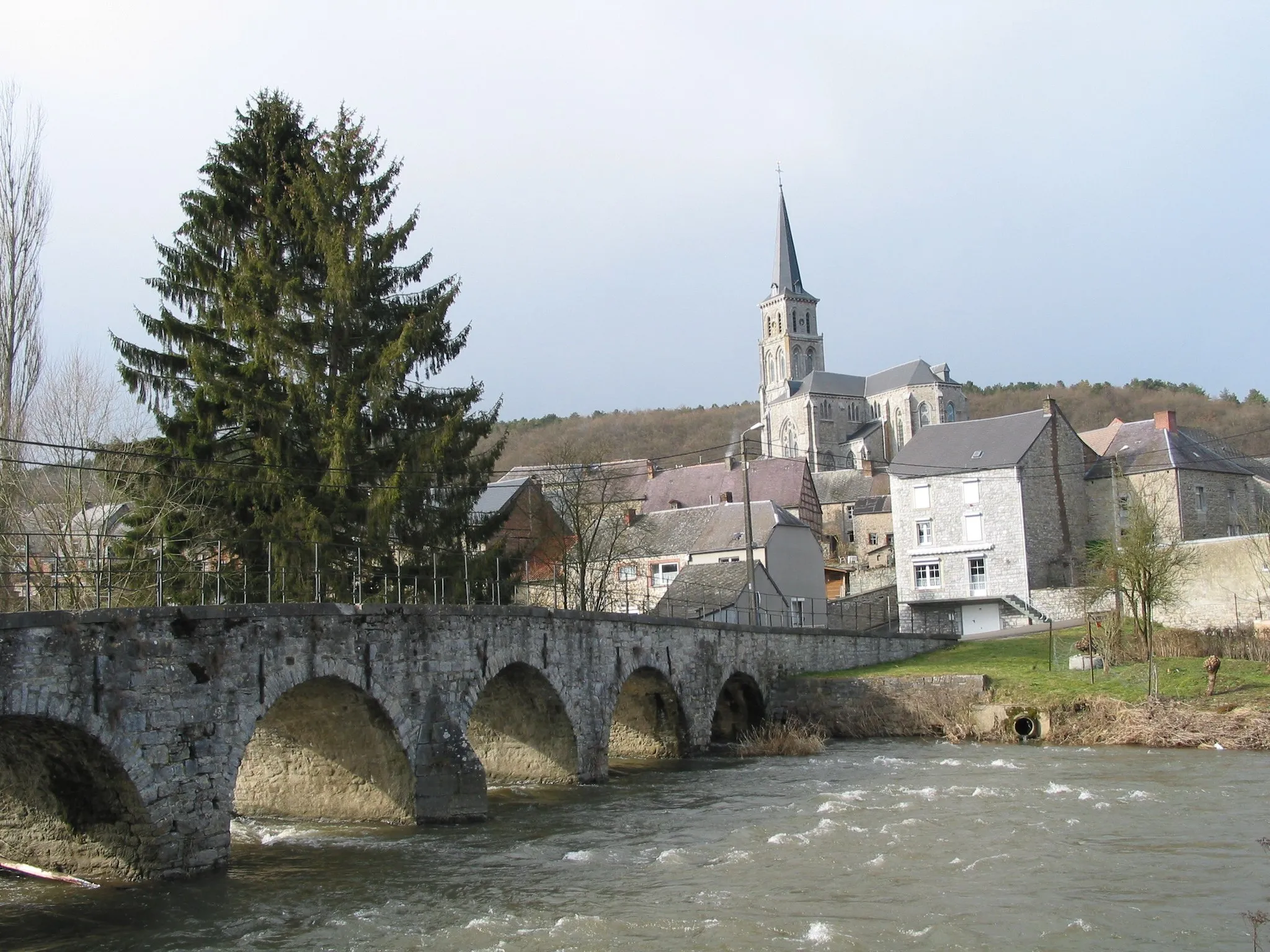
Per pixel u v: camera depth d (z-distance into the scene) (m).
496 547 32.66
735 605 48.91
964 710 36.22
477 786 22.55
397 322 31.97
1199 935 13.52
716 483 76.31
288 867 18.27
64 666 15.17
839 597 69.19
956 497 59.41
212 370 28.88
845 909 14.94
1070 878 16.28
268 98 32.97
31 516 29.95
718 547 58.28
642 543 60.47
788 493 73.19
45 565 29.28
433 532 31.59
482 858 18.91
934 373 146.50
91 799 16.56
